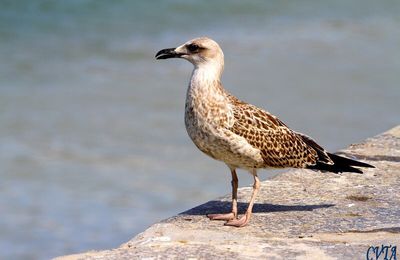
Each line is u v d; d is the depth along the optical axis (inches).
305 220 316.2
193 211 331.9
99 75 956.6
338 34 1230.9
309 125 779.4
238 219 317.1
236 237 299.1
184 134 748.0
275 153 324.8
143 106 829.8
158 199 602.9
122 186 626.8
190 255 277.0
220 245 287.6
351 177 366.0
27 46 1073.5
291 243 290.0
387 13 1401.3
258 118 323.6
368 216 319.0
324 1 1466.5
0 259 513.3
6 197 602.9
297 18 1326.3
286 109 832.9
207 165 673.0
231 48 1126.4
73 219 571.5
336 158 337.7
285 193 348.8
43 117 784.9
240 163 323.0
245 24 1266.0
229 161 323.3
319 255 278.2
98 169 661.3
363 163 337.4
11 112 796.0
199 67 322.3
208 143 319.9
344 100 870.4
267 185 358.3
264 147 321.4
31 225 563.2
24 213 582.6
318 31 1245.7
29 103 831.1
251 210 317.1
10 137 724.7
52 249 530.0
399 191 347.9
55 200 602.2
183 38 1168.2
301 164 333.1
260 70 1003.3
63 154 686.5
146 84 917.2
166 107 829.8
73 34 1141.1
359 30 1263.5
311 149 335.9
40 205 594.6
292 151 329.1
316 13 1369.3
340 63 1050.7
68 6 1243.2
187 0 1317.7
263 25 1264.8
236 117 317.7
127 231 554.9
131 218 571.8
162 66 1000.2
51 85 906.1
